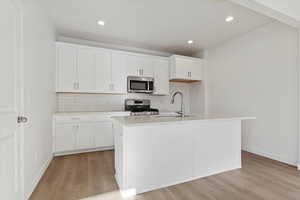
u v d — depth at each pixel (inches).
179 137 76.9
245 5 69.3
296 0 79.4
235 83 132.8
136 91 147.0
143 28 116.3
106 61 136.9
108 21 106.2
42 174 84.0
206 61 165.3
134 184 67.5
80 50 127.9
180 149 77.2
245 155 114.1
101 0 83.0
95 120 125.6
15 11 52.9
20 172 57.3
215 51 154.1
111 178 80.8
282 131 100.8
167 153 74.2
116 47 152.5
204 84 166.1
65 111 133.3
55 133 113.0
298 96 91.0
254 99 117.6
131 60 146.8
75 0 82.7
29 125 65.8
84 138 121.7
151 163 70.7
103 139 128.0
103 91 135.3
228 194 66.6
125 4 86.4
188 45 152.3
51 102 108.3
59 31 122.0
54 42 116.3
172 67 158.9
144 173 69.4
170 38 135.6
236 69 131.9
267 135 109.5
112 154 119.3
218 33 124.9
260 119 113.7
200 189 70.9
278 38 102.4
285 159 99.5
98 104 146.0
